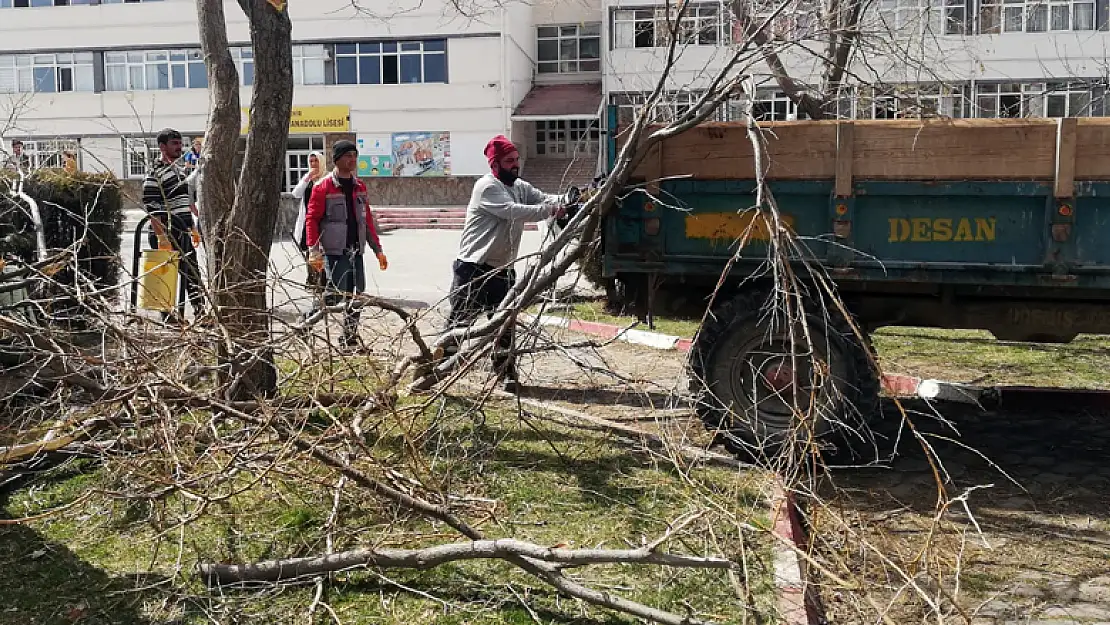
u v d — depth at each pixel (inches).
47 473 182.1
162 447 162.9
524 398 262.8
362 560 142.8
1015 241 200.5
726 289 223.8
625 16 707.4
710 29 298.8
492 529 164.6
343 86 1501.0
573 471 197.8
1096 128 191.5
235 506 170.1
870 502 195.9
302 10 1482.5
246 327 210.2
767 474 198.7
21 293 225.6
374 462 164.9
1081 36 1034.7
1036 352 358.0
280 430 166.6
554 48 1606.8
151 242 323.9
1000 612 148.1
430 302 466.9
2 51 1588.3
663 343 357.7
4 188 320.2
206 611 134.6
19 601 137.6
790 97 298.0
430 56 1473.9
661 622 126.5
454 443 209.6
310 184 314.7
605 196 202.2
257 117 219.3
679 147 213.9
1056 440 242.4
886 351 361.1
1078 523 185.6
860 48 270.8
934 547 158.6
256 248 213.5
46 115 1578.5
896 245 205.9
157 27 1560.0
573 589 131.9
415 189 1504.7
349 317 203.9
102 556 152.8
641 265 219.6
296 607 136.6
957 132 198.7
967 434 247.6
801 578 148.6
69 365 180.7
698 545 158.6
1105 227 194.7
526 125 1562.5
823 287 204.1
